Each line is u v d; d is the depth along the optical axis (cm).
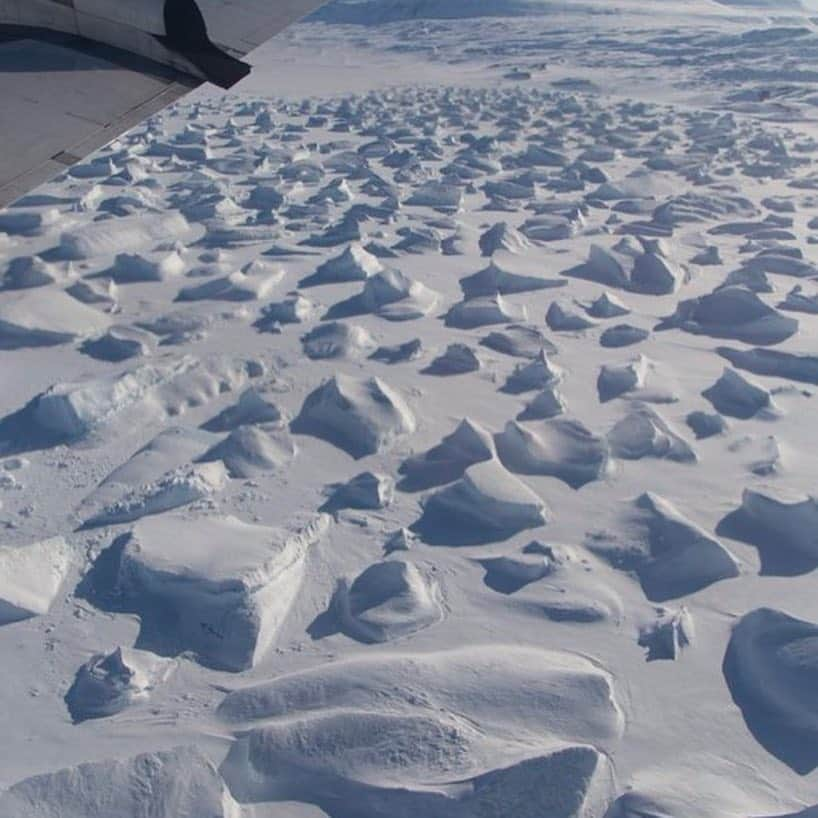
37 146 816
